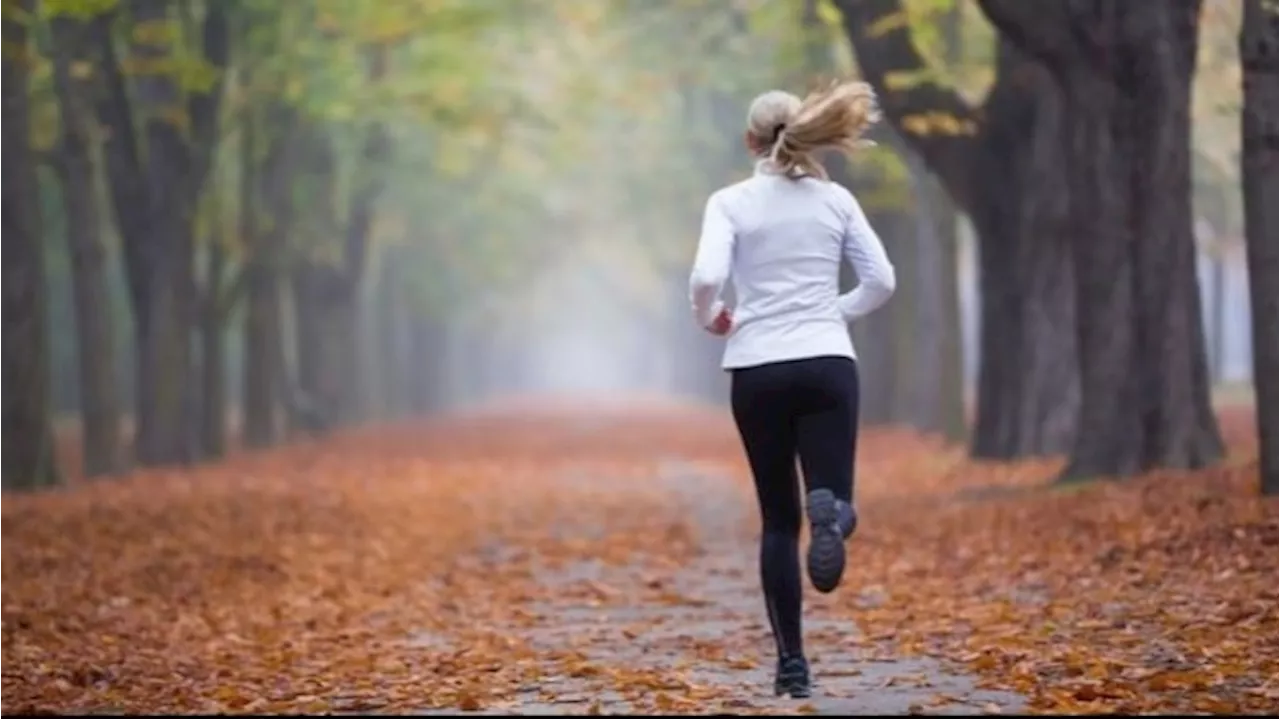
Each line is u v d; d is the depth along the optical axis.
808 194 8.50
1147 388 18.44
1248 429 31.09
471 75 36.62
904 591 13.45
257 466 33.72
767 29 30.84
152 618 13.32
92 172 29.50
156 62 27.34
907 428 40.88
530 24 38.69
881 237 41.44
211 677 10.55
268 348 42.03
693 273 8.30
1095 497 17.08
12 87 24.45
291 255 45.00
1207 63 27.58
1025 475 22.95
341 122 40.44
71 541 18.12
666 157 53.09
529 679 9.92
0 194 24.64
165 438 33.00
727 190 8.55
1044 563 13.95
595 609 13.55
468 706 8.95
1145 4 17.36
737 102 44.25
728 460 35.44
